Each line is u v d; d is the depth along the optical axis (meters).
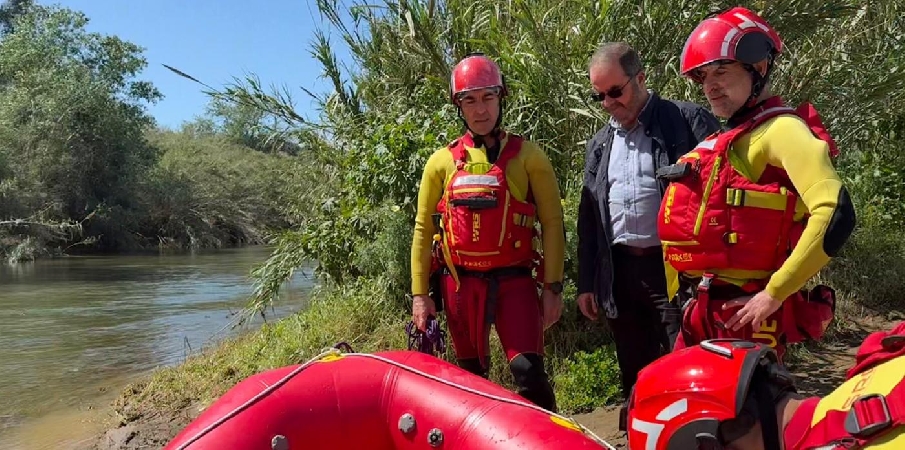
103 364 8.31
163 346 9.20
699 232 2.62
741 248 2.56
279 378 2.99
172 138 40.34
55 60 31.19
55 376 7.80
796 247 2.40
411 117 6.56
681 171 2.67
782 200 2.51
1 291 15.44
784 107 2.56
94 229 28.89
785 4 6.17
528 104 6.06
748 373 1.72
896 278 6.51
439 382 2.92
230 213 33.28
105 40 32.03
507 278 3.49
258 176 34.19
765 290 2.47
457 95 3.47
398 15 7.06
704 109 3.39
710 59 2.58
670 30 6.17
